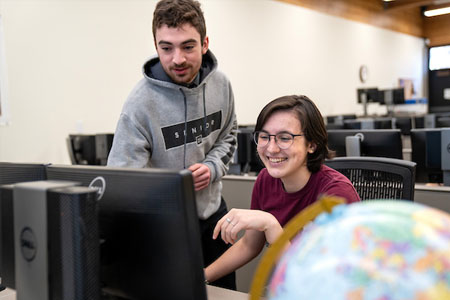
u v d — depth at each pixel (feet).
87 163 11.15
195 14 4.33
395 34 32.58
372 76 30.12
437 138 8.30
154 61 4.98
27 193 2.41
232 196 8.21
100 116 14.03
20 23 11.98
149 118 4.70
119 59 14.56
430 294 1.23
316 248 1.47
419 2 28.63
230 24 18.79
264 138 3.83
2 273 2.91
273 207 4.33
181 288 2.35
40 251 2.37
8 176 3.22
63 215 2.27
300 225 1.92
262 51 20.66
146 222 2.40
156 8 4.38
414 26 34.99
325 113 25.54
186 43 4.34
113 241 2.57
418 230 1.37
